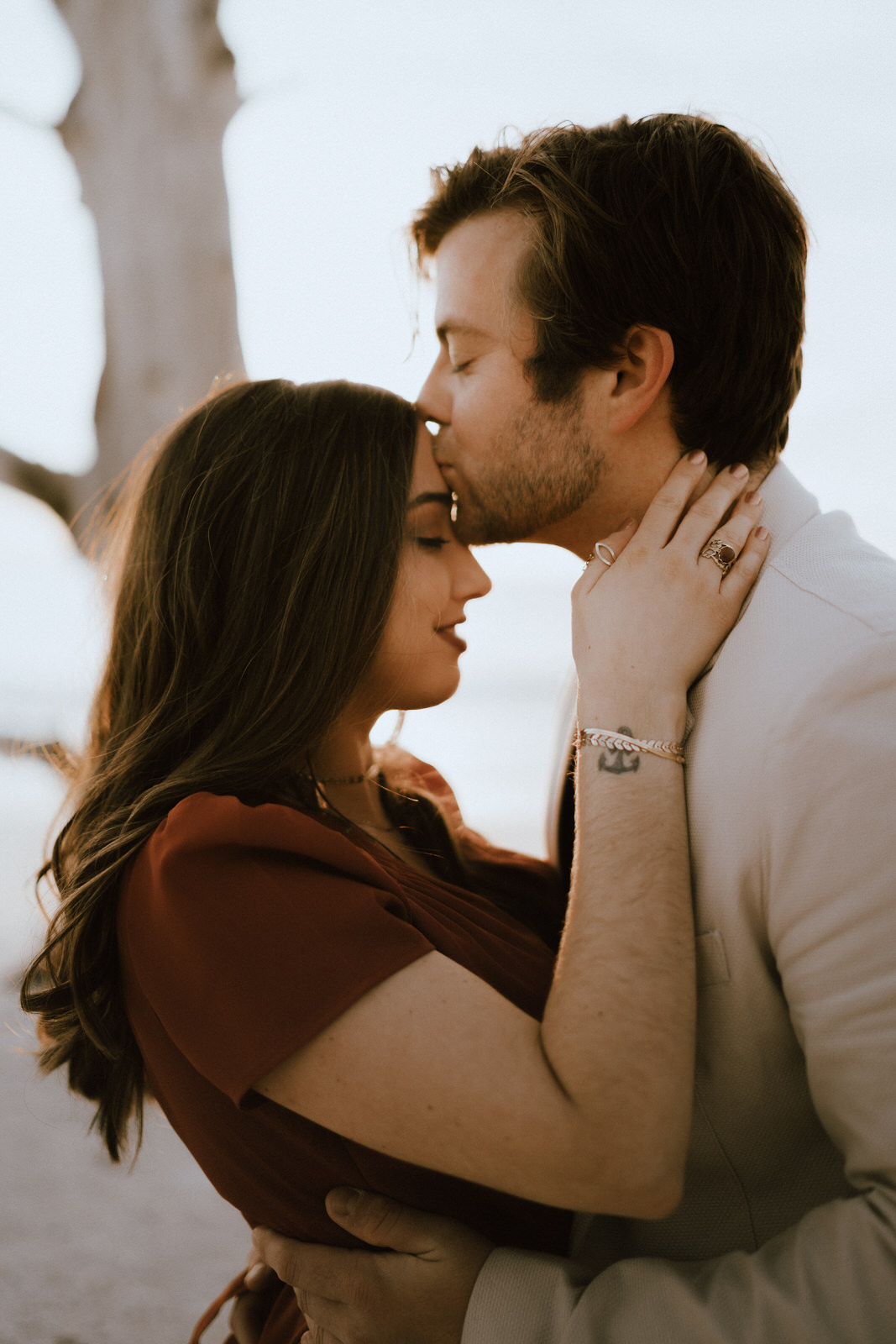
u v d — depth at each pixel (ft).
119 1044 3.98
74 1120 12.05
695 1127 3.65
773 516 4.07
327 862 3.52
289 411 4.45
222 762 4.06
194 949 3.35
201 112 14.30
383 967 3.27
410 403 4.64
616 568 3.95
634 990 3.21
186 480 4.46
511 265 4.21
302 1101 3.29
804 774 3.30
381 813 5.07
